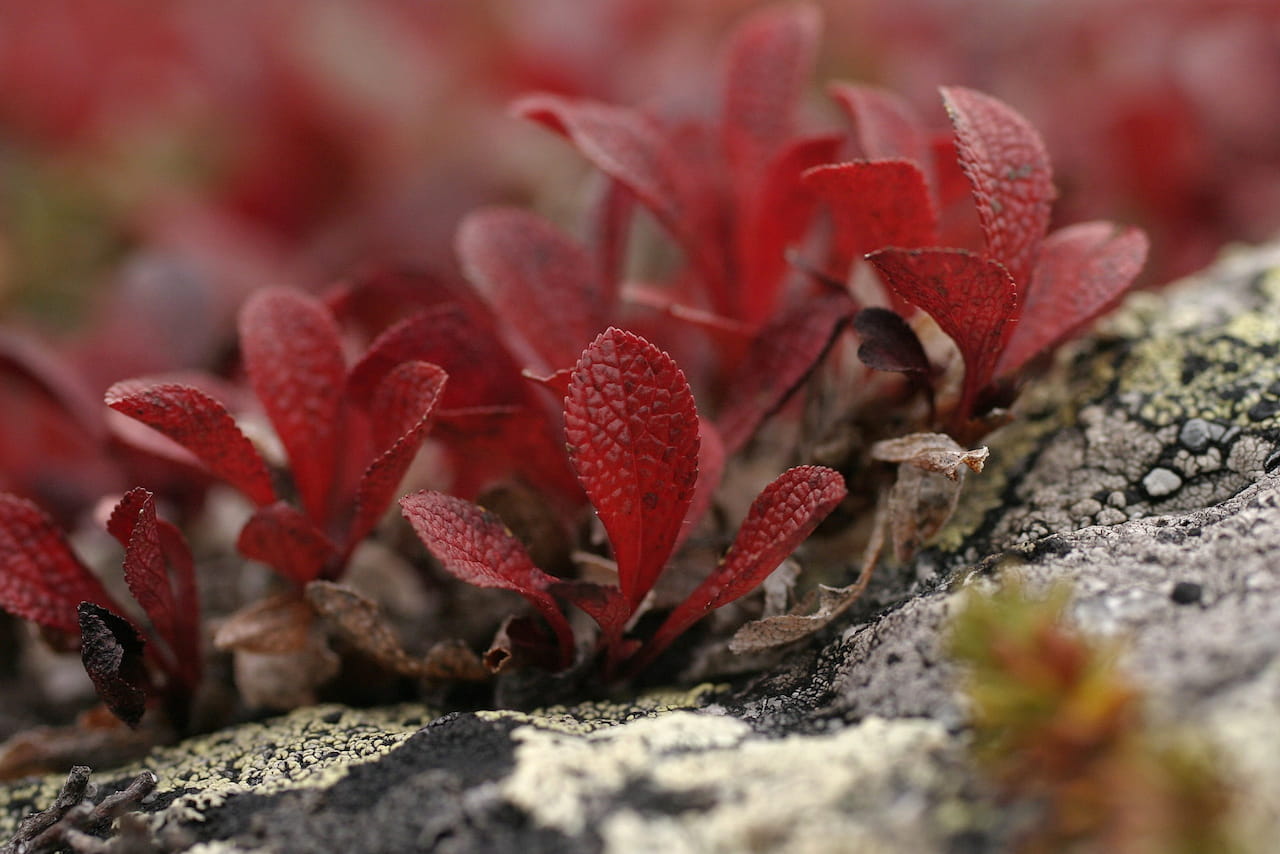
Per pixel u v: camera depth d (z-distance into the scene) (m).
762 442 0.32
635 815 0.28
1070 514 0.30
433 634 0.32
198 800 0.29
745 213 0.32
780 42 0.32
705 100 0.35
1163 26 0.46
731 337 0.32
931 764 0.28
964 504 0.31
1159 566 0.29
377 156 0.50
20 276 0.52
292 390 0.31
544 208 0.47
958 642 0.28
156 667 0.31
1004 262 0.30
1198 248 0.39
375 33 0.52
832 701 0.29
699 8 0.56
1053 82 0.47
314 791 0.29
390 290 0.33
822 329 0.31
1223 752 0.27
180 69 0.53
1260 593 0.28
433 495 0.29
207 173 0.54
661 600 0.31
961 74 0.46
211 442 0.30
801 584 0.31
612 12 0.53
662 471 0.29
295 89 0.49
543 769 0.28
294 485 0.32
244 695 0.31
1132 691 0.27
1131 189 0.41
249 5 0.51
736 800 0.28
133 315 0.36
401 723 0.30
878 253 0.29
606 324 0.32
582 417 0.29
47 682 0.33
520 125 0.49
